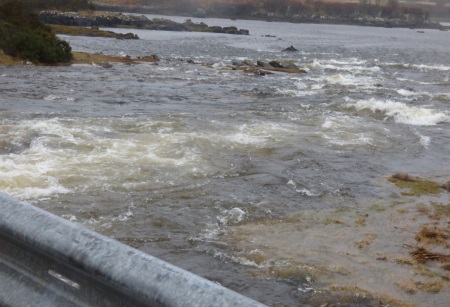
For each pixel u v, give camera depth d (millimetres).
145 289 1294
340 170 11414
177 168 10672
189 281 1263
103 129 13484
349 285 6430
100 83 23188
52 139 12156
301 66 38312
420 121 17641
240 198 9195
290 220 8414
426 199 9906
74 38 60188
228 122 15312
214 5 197500
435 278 6746
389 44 83062
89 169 10258
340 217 8695
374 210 9141
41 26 36531
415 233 8188
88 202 8578
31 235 1574
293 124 15648
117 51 45312
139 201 8766
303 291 6227
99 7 170125
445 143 14797
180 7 186625
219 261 6855
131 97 19766
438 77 34688
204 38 76625
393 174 11461
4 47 29719
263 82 26953
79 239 1486
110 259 1394
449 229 8391
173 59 38188
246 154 12031
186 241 7398
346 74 33969
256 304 1165
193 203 8836
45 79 23469
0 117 14422
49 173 9867
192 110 17328
